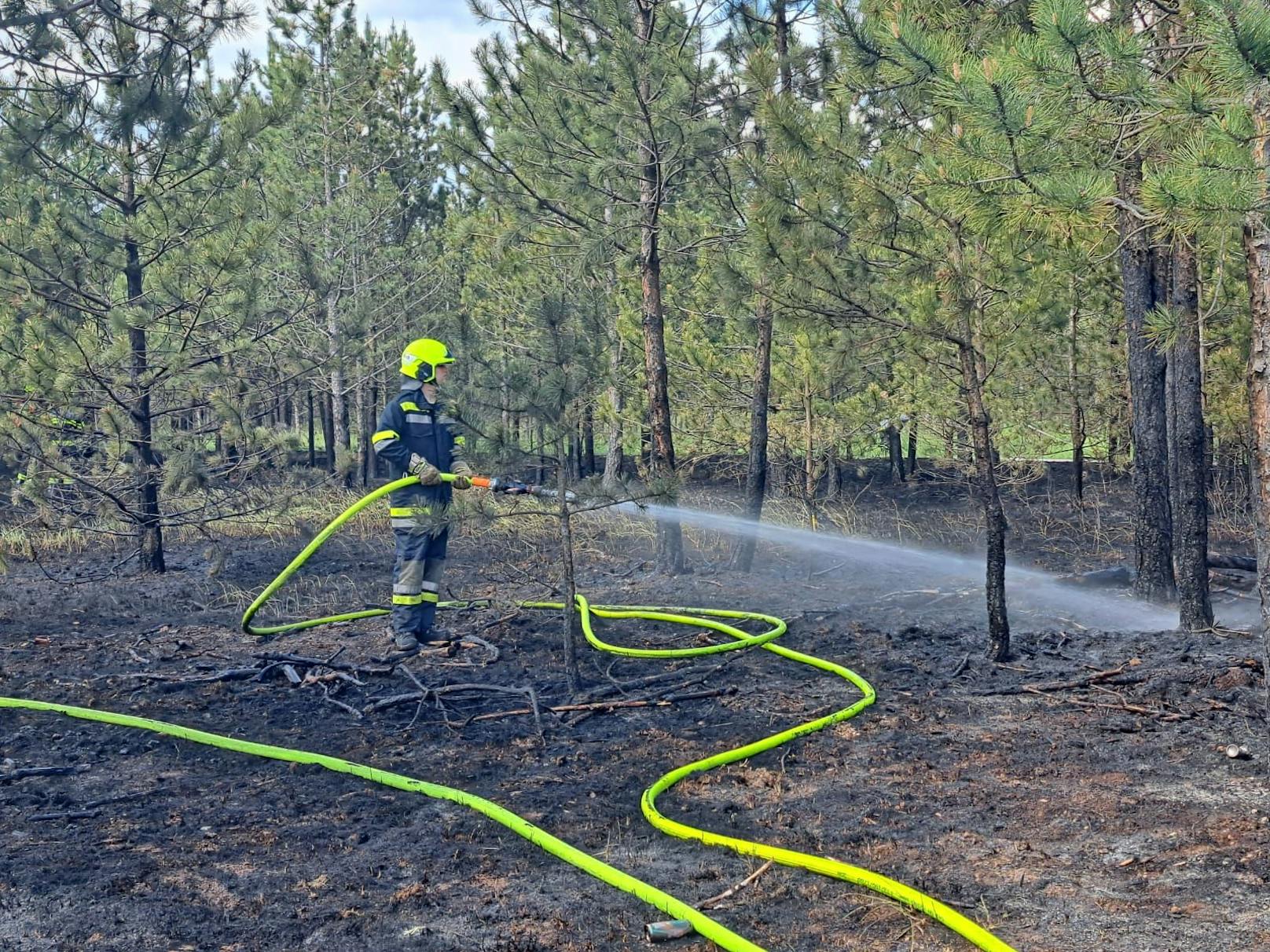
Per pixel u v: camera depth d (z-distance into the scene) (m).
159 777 4.89
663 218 10.65
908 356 8.45
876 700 5.94
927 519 15.12
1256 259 3.94
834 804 4.41
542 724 5.61
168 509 12.62
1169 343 5.62
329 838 4.14
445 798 4.55
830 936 3.28
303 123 19.36
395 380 17.69
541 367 5.98
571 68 9.51
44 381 9.44
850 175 6.38
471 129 9.73
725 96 9.66
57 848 4.03
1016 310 7.83
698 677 6.48
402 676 6.60
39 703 5.90
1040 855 3.83
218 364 10.52
